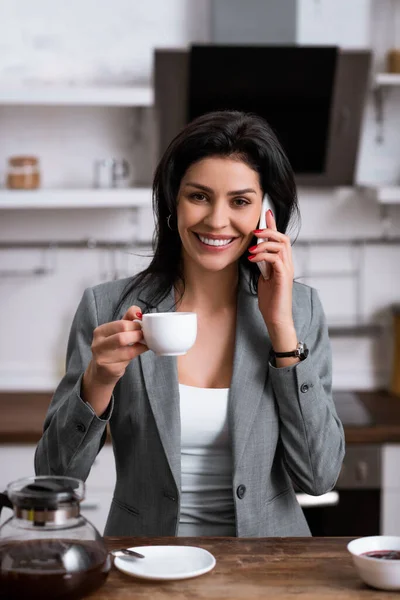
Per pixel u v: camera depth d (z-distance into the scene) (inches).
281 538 67.8
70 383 78.7
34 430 135.4
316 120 151.3
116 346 66.2
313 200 164.6
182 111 150.4
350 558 63.2
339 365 167.9
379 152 165.6
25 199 145.3
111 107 160.4
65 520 55.6
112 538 67.6
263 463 77.6
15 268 161.9
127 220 162.6
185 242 77.0
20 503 55.1
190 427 77.8
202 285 81.7
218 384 80.4
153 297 81.4
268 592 56.9
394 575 56.4
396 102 164.7
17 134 160.1
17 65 158.1
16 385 163.2
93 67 158.9
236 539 67.6
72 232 162.2
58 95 144.2
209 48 142.2
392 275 167.3
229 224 75.2
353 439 138.1
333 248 165.8
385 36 161.2
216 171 74.2
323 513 139.7
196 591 57.0
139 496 78.0
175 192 77.6
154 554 62.8
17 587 52.8
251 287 82.5
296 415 76.5
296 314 82.4
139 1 157.8
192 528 77.3
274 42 148.8
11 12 157.1
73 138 160.9
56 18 157.8
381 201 149.5
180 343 64.9
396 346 163.3
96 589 55.4
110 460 137.5
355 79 150.9
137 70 159.0
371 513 140.1
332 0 158.7
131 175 161.6
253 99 148.8
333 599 55.9
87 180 161.5
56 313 163.2
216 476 78.0
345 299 167.0
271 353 79.0
